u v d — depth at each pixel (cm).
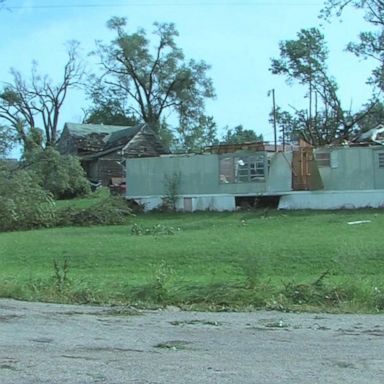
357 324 1053
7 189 3859
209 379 662
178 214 4378
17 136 6328
